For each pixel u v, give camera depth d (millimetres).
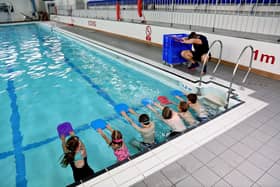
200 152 1991
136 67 5371
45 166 2391
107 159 2484
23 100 3939
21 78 5031
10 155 2562
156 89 4266
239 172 1764
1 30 13945
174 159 1902
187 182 1665
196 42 4121
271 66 3934
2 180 2215
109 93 4160
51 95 4125
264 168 1809
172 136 2268
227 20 5250
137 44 7543
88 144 2727
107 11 10906
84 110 3562
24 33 12602
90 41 8375
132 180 1681
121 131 2975
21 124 3195
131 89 4312
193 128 2369
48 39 10430
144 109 3496
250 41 4184
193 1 6520
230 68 4578
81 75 5184
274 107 2852
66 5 16125
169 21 7102
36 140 2838
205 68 4246
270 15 4566
